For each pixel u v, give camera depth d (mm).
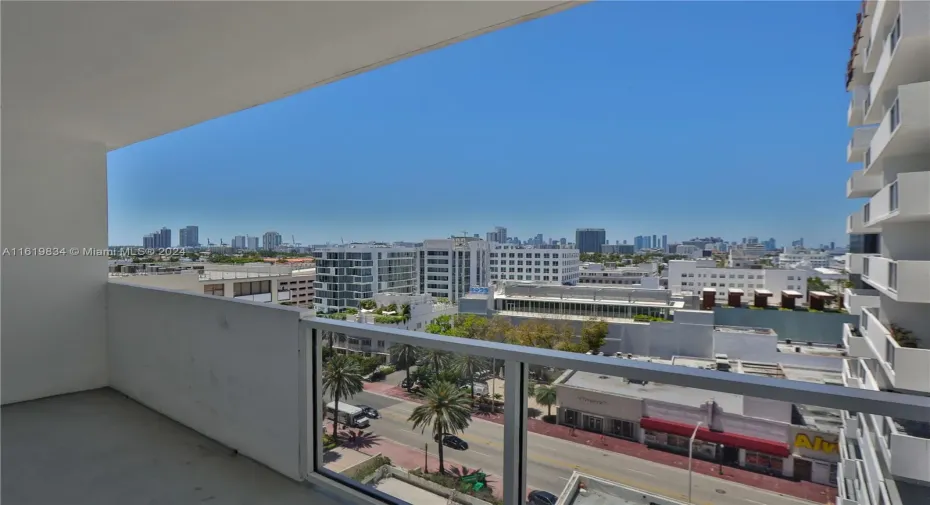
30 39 1701
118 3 1461
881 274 4742
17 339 3006
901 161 5078
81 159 3277
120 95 2389
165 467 2146
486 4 1565
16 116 2701
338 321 1859
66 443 2414
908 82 4969
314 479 1944
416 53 1987
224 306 2357
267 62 2051
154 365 2889
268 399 2113
